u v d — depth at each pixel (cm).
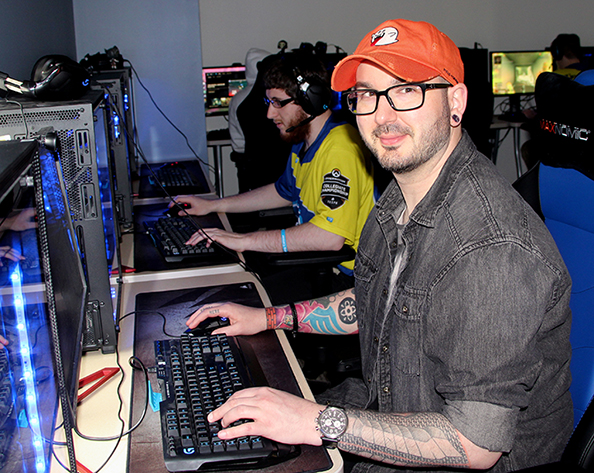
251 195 203
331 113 180
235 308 114
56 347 67
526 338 77
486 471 92
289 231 162
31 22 190
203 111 280
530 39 465
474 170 89
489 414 77
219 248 155
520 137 475
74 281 88
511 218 82
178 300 126
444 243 87
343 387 123
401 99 87
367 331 109
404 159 89
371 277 109
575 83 100
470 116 349
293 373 98
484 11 452
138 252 157
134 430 83
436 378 90
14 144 63
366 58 87
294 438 79
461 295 80
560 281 83
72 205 99
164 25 266
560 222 106
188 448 76
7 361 52
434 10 444
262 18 418
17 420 55
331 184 162
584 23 468
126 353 105
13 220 53
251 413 79
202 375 92
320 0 422
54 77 106
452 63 88
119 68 236
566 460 79
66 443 70
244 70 397
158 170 248
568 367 94
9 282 52
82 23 261
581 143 96
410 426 80
